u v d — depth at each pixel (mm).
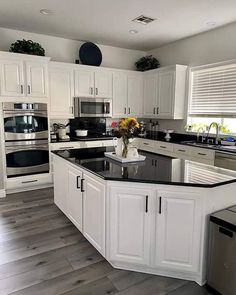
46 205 3594
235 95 3980
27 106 3963
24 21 3840
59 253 2410
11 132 3885
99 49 4949
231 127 4129
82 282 2018
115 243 2119
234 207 2049
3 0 3092
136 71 5312
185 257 1991
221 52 4102
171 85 4680
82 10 3395
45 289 1933
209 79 4379
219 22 3818
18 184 4055
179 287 1974
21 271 2139
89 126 5199
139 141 5246
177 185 1896
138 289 1944
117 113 5156
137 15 3564
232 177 2053
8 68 3770
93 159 2695
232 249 1747
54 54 4688
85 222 2500
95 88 4820
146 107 5359
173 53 5035
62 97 4488
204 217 1906
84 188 2463
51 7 3301
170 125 5230
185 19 3693
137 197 2008
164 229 1995
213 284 1905
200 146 3867
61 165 3025
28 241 2617
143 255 2074
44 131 4168
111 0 3074
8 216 3211
